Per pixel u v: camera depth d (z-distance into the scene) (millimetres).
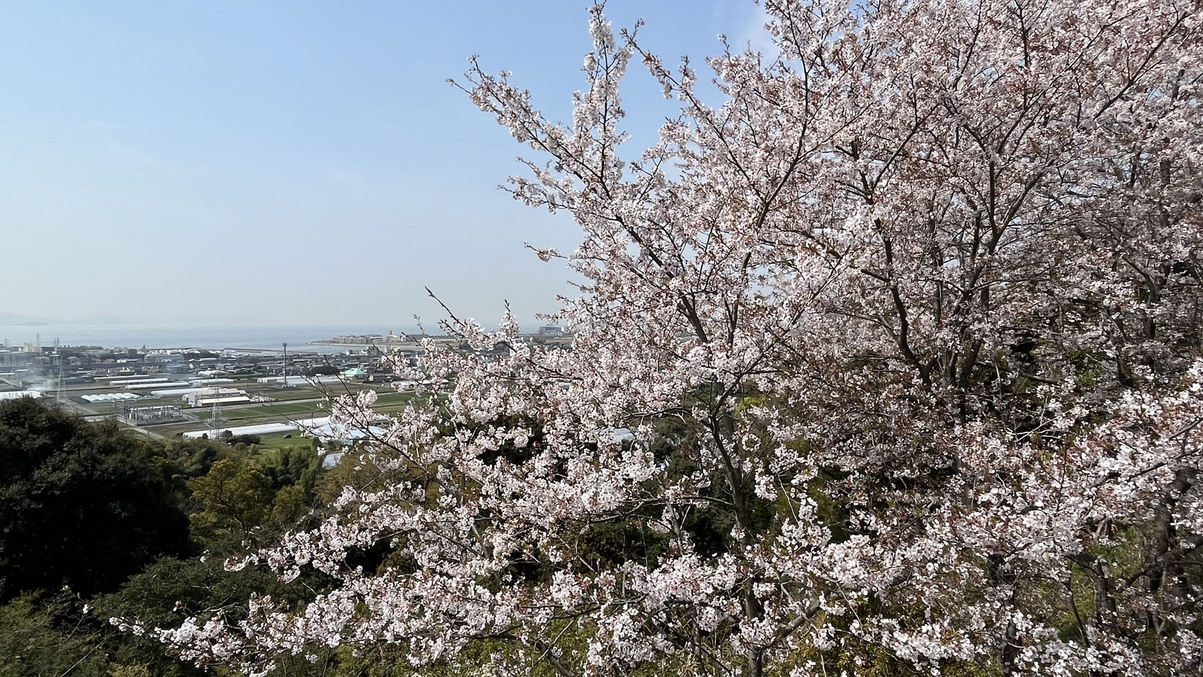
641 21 4375
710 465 5355
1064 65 4902
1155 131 5277
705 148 6004
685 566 3621
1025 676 3885
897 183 5777
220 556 15820
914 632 3471
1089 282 6395
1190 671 4145
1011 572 4141
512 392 5504
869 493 5996
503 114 4750
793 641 4023
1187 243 5996
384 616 4121
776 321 3955
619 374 4656
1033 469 3908
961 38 5719
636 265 4781
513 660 5621
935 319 6258
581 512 4246
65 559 16281
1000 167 5453
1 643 11375
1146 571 4730
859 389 5855
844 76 4879
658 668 5457
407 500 5914
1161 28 4824
